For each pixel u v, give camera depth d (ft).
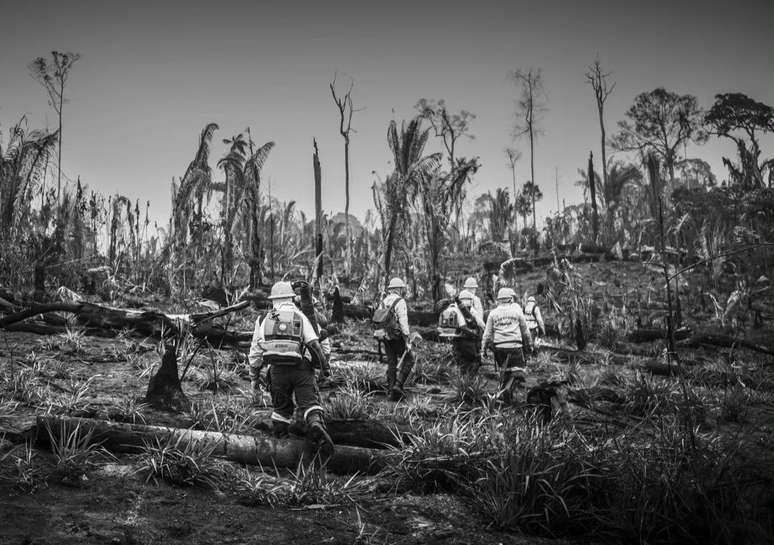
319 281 51.16
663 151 128.98
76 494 13.65
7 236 47.52
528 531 14.65
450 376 31.09
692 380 35.83
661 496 15.28
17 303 37.55
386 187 56.70
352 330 45.03
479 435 17.25
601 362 40.86
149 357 28.78
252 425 19.40
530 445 15.96
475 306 29.89
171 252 54.85
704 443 17.65
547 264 91.86
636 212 110.22
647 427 22.70
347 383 26.48
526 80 124.88
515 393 26.43
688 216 71.97
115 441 16.11
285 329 17.29
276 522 13.55
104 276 53.78
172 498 14.12
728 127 117.80
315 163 63.52
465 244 105.40
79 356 28.48
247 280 63.87
